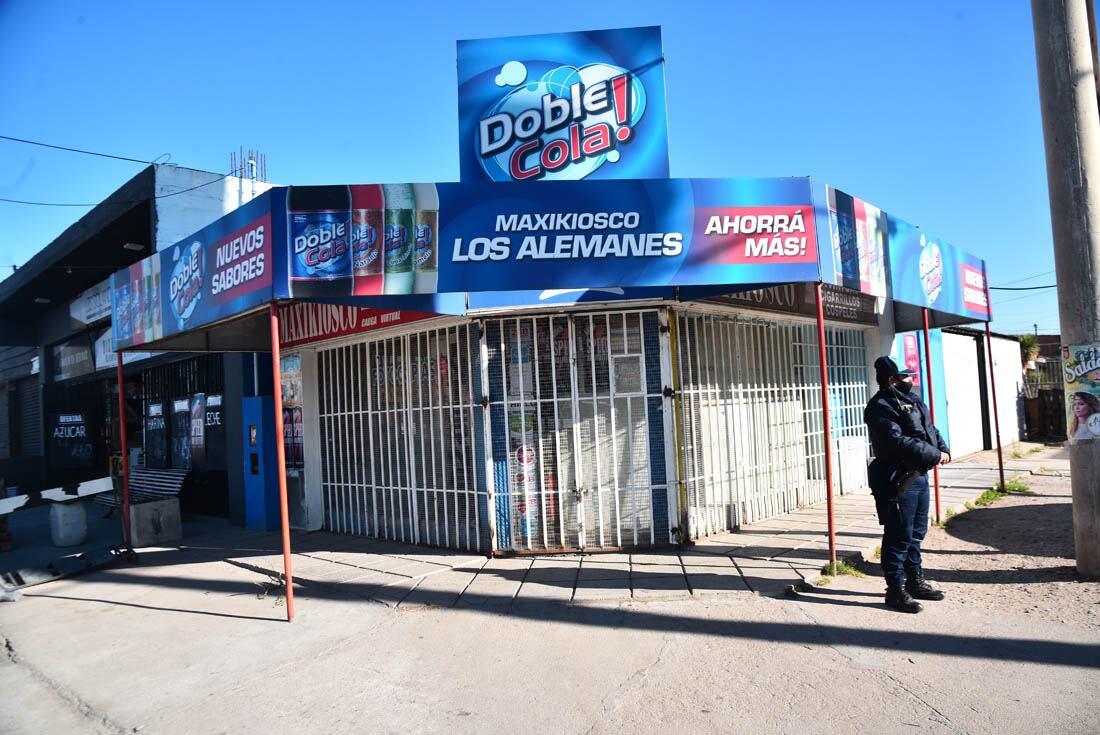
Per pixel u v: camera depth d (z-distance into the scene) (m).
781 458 9.05
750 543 7.32
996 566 6.43
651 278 5.82
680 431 7.38
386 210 5.64
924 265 8.27
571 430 7.38
